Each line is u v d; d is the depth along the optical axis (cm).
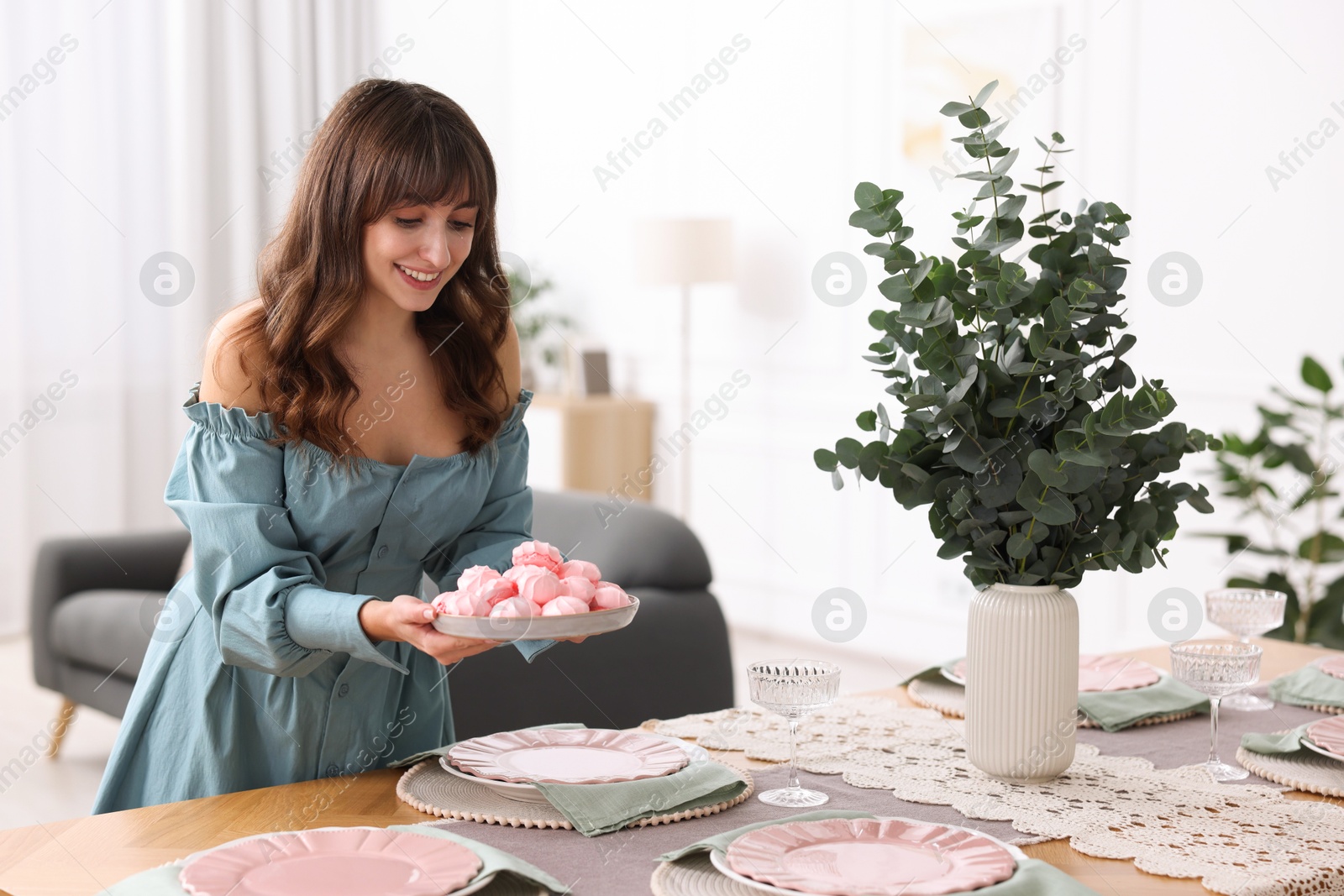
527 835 117
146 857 112
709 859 110
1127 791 131
